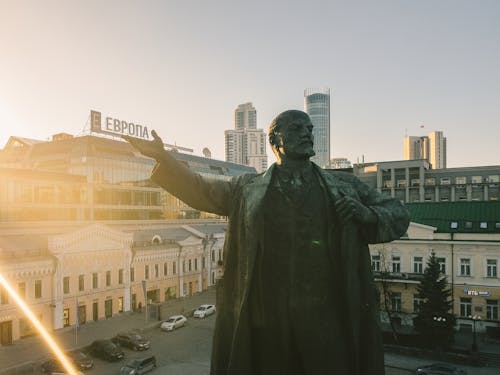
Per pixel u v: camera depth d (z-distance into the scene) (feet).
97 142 189.26
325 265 14.34
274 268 14.39
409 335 114.11
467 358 101.04
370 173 286.87
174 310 158.92
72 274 132.26
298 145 14.60
